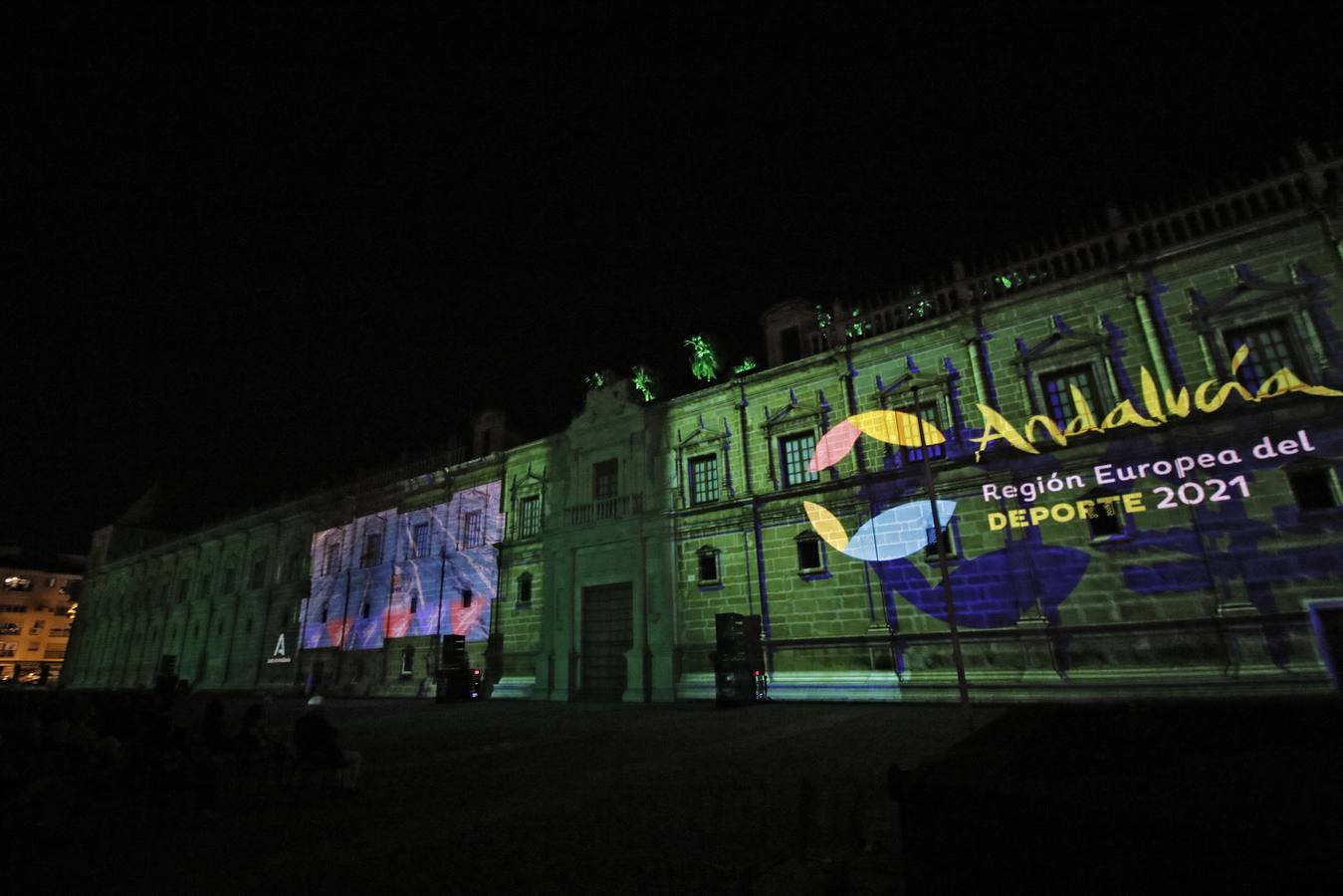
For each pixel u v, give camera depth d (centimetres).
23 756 1027
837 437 2294
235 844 705
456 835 719
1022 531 1881
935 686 1900
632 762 1147
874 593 2092
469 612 3209
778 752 1166
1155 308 1834
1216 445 1672
